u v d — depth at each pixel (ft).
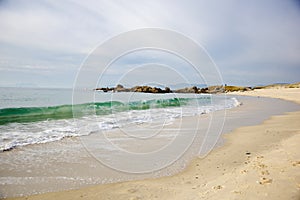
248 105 64.49
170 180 12.34
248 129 27.14
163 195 10.32
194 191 10.33
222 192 9.42
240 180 10.40
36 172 13.60
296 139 19.30
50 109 37.88
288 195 8.39
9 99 46.24
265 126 28.89
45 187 11.61
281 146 17.30
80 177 12.96
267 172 10.92
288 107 57.72
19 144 19.34
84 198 10.37
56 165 14.84
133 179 12.62
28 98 47.55
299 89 177.99
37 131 24.32
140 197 10.20
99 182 12.26
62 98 48.11
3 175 13.00
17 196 10.61
